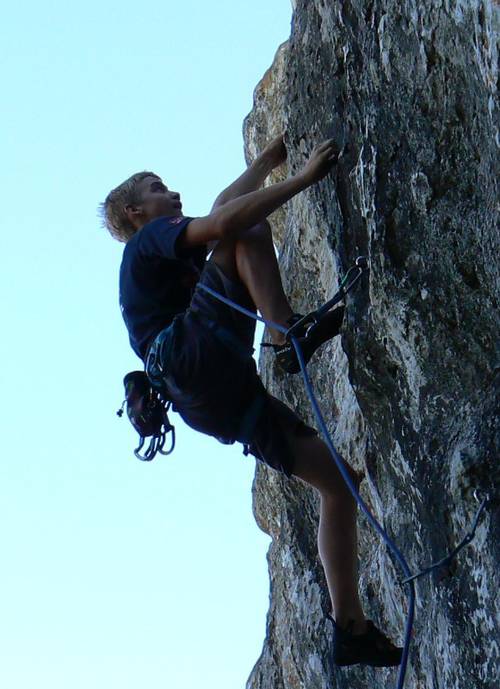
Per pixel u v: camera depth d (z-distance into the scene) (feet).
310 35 19.79
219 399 17.17
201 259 18.15
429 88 16.34
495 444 15.19
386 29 17.17
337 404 23.35
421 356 16.60
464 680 15.53
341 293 17.48
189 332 17.10
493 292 15.60
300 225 21.93
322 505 17.79
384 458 18.06
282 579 26.76
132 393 17.81
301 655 24.73
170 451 17.72
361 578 21.93
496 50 13.97
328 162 17.92
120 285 18.21
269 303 17.06
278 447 17.54
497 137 14.49
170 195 19.15
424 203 16.47
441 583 16.11
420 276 16.53
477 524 15.14
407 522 17.67
